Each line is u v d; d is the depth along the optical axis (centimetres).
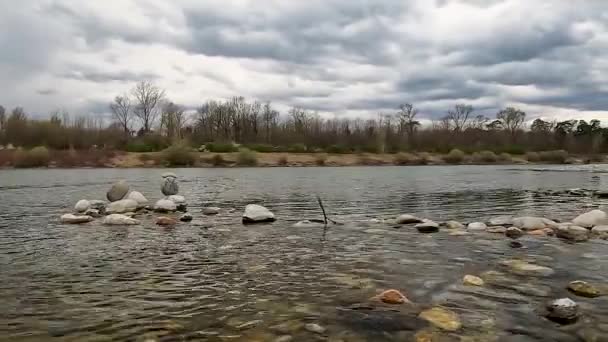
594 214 1280
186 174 4441
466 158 7262
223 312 610
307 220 1446
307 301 653
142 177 3881
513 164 7038
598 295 661
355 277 780
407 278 768
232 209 1789
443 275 784
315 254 967
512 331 535
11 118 6975
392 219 1491
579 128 10469
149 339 520
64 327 559
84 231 1263
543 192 2517
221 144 7106
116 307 633
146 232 1246
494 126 11281
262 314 600
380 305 630
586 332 531
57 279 779
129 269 845
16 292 705
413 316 586
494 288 705
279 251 1000
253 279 774
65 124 7450
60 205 1917
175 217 1534
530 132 10381
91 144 6831
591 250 970
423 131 9506
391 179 3719
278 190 2691
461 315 588
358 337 522
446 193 2480
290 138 8362
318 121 9638
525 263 855
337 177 4000
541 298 654
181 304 645
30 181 3381
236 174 4459
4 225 1377
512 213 1653
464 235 1173
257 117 9662
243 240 1130
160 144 6956
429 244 1062
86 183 3200
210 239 1144
